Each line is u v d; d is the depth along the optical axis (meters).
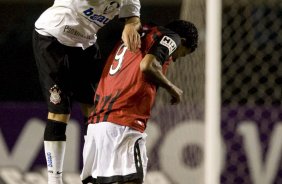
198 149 23.14
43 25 16.05
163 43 14.77
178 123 23.48
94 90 16.95
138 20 15.83
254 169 23.84
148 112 15.22
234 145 23.83
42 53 16.06
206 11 21.02
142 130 15.13
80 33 15.99
